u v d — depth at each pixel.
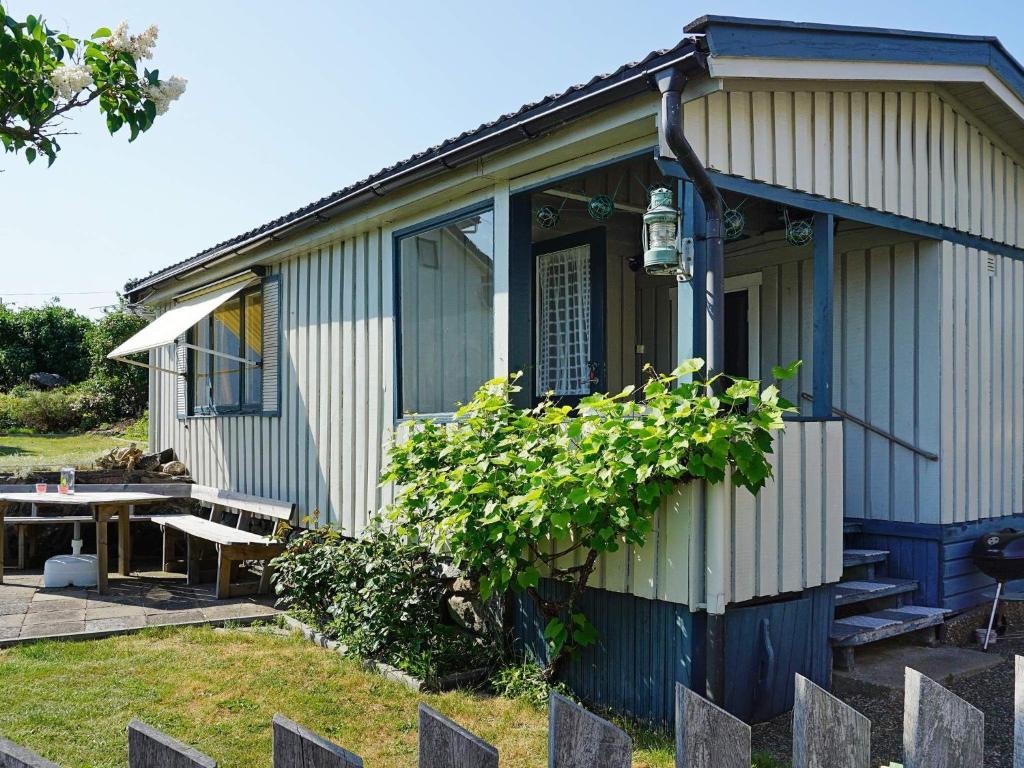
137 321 25.80
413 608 6.24
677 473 4.54
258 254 10.04
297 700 5.30
